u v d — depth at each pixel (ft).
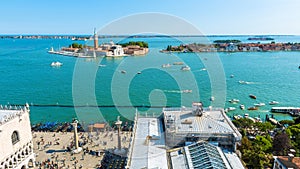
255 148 252.42
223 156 201.46
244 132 326.85
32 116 474.08
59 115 476.13
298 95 613.93
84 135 353.10
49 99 584.81
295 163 215.10
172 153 208.33
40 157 294.25
